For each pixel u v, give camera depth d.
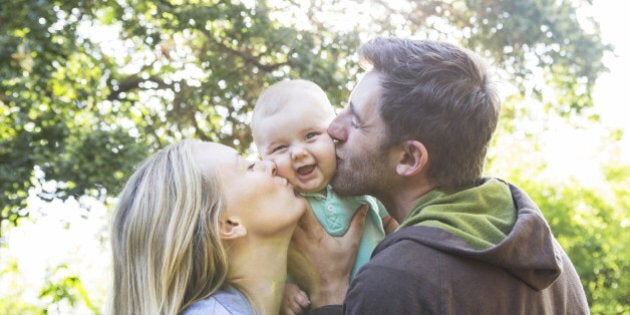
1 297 8.49
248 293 2.29
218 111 9.32
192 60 9.46
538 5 8.98
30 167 7.91
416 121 2.14
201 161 2.29
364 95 2.23
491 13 9.04
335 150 2.43
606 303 14.72
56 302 5.80
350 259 2.53
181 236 2.20
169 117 9.52
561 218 15.82
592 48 9.22
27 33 7.79
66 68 8.69
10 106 8.03
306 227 2.52
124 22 8.91
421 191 2.20
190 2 8.69
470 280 1.89
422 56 2.17
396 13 8.92
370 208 2.57
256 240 2.30
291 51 8.32
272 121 2.54
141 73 9.62
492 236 1.96
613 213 17.53
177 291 2.18
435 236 1.92
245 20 8.45
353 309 1.91
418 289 1.86
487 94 2.18
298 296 2.44
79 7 8.77
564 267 2.23
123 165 8.30
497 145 11.66
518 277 1.96
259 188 2.30
